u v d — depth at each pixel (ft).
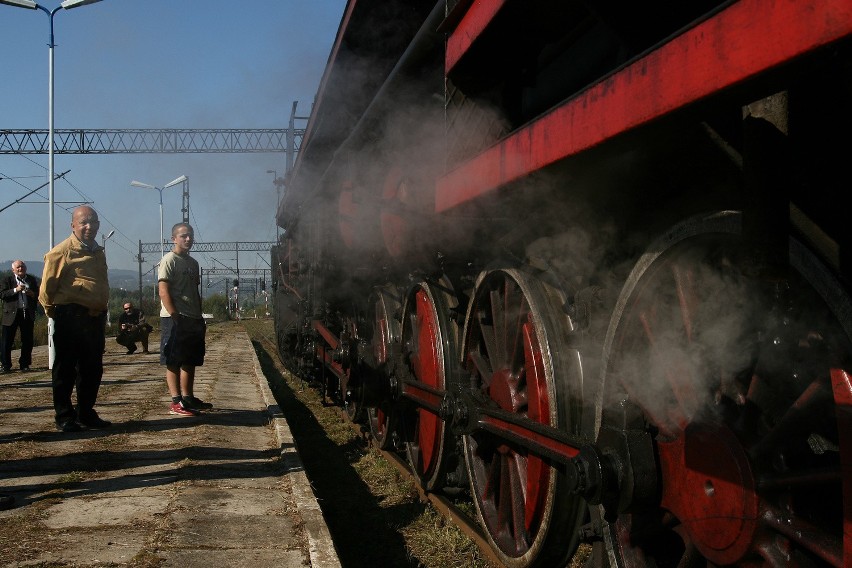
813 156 6.15
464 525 14.42
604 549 9.27
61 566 10.55
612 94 6.20
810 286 6.34
